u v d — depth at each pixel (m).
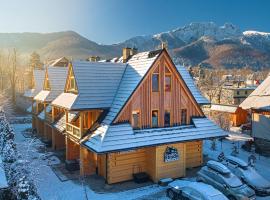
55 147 27.98
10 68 71.81
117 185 19.30
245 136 36.00
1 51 87.38
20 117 46.66
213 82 86.06
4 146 16.98
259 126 27.89
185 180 19.12
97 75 21.23
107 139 17.95
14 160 14.88
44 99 28.19
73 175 20.84
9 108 39.47
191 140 20.86
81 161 20.64
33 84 38.12
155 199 17.28
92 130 19.88
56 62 56.03
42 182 19.44
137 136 19.19
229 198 17.06
